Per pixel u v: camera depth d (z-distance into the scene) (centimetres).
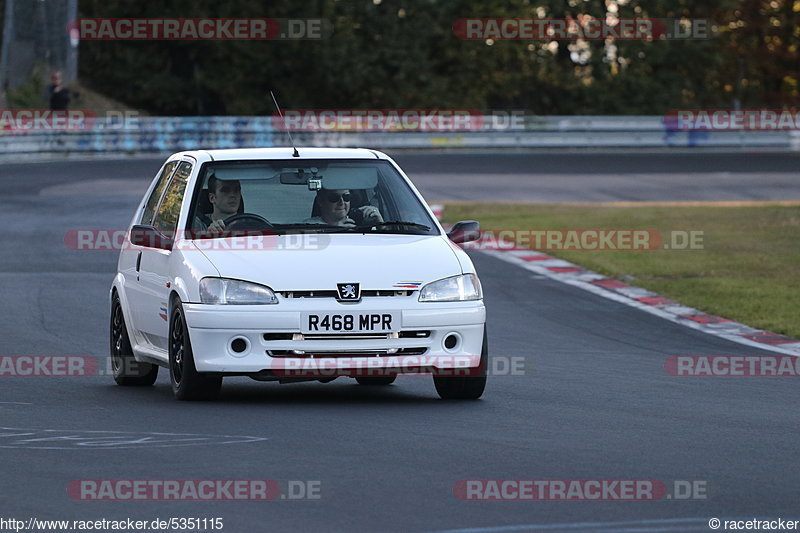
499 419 2880
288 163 3378
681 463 2380
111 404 3080
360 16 19900
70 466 2297
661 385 3569
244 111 18375
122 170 11906
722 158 14862
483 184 11612
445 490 2122
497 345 4431
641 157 14975
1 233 7875
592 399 3256
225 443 2528
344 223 3297
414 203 3397
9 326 4666
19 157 12862
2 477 2205
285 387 3519
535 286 6178
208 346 2988
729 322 5128
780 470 2327
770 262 6994
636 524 1914
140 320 3441
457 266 3131
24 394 3275
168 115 18288
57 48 15500
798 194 11162
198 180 3316
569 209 9669
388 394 3353
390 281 3028
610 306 5547
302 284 2994
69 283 5928
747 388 3550
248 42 18275
